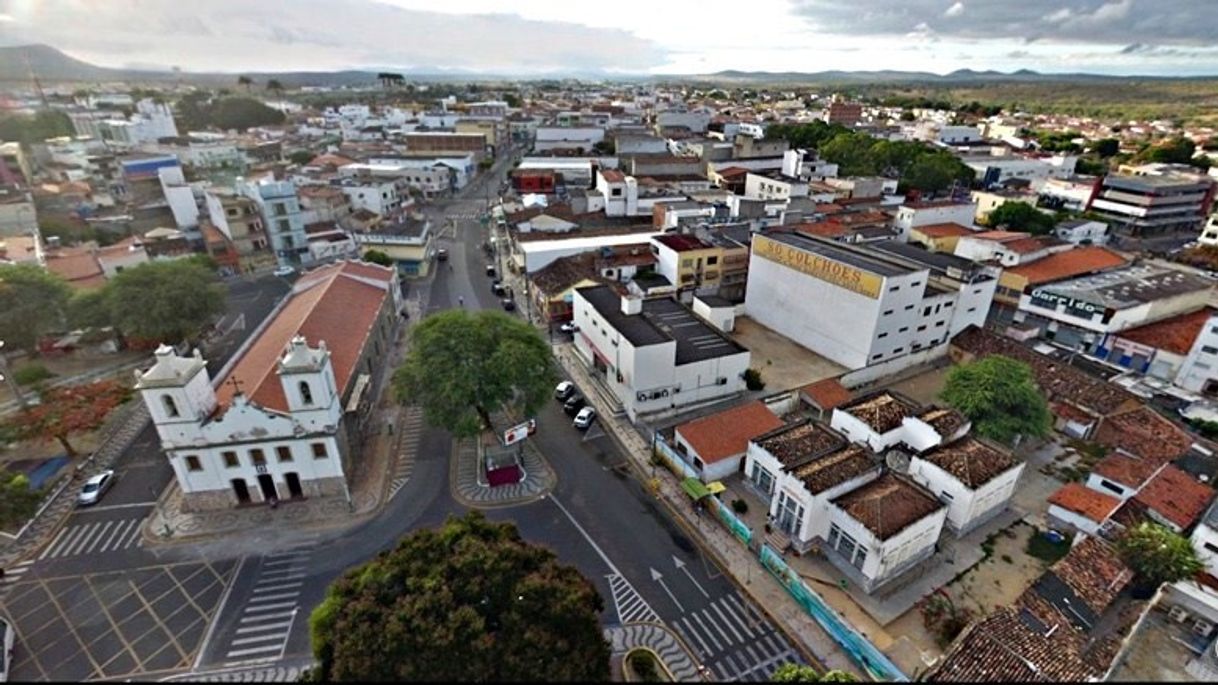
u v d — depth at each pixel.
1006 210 108.31
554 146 185.62
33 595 40.19
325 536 45.34
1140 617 33.12
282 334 56.25
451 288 95.56
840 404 55.84
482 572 31.75
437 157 171.88
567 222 106.31
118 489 50.00
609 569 42.81
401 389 51.03
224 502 47.56
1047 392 61.50
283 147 185.00
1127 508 44.62
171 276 71.25
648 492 50.75
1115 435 55.62
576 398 62.22
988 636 32.09
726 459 50.97
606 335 63.47
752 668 36.00
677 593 40.97
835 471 43.72
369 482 51.00
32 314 66.31
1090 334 72.75
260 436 45.50
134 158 131.75
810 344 74.25
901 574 41.88
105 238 103.12
